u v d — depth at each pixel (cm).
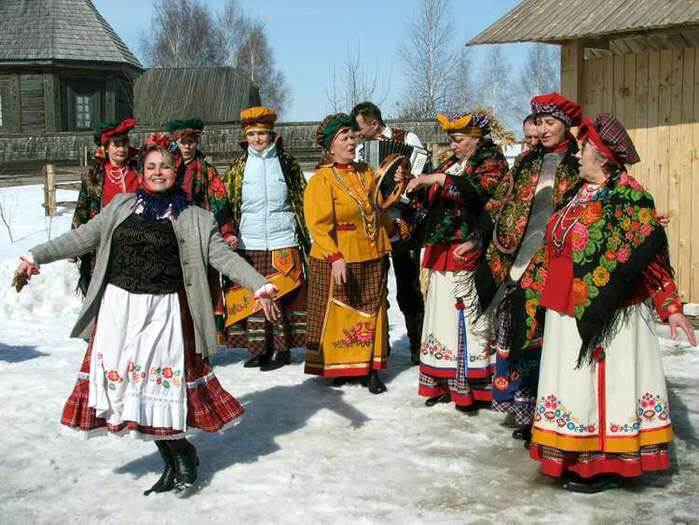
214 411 444
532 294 459
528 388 496
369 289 612
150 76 4716
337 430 537
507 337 501
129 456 500
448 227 552
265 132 680
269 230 677
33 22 3528
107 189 659
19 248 1278
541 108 474
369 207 605
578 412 420
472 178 535
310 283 619
